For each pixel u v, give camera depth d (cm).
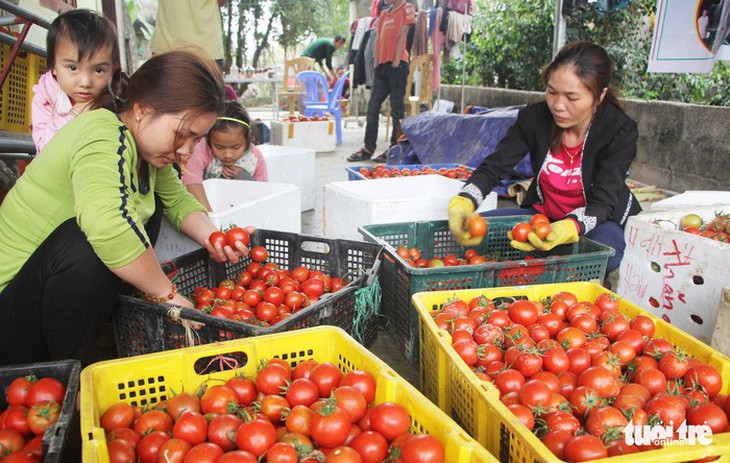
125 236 191
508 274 275
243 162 410
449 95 1159
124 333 231
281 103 1609
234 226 274
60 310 204
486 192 319
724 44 432
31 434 161
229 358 192
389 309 295
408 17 780
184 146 200
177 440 153
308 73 1171
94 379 168
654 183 635
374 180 423
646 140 641
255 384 186
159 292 213
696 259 242
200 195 334
